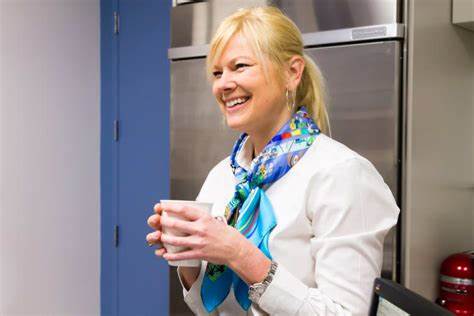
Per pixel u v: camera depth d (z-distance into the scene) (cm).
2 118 269
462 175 194
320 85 127
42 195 285
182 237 99
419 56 162
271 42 112
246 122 114
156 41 281
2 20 268
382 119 160
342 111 167
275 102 115
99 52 308
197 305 121
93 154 307
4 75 270
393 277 159
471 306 174
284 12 178
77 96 299
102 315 310
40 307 285
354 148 165
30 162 280
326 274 104
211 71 117
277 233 111
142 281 290
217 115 198
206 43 200
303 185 112
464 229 197
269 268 101
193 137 205
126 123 296
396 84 158
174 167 211
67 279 296
